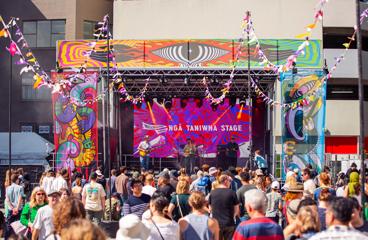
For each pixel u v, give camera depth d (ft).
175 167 86.99
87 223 11.59
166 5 90.99
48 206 26.05
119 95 86.22
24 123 97.14
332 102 95.45
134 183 29.78
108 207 44.42
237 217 32.89
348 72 95.91
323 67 71.97
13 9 98.94
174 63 72.08
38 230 25.72
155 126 87.10
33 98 97.19
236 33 90.43
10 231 26.27
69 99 70.85
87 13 99.04
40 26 98.22
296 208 21.81
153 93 86.99
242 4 90.79
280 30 90.38
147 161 81.66
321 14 42.06
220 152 86.48
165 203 22.22
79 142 70.69
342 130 95.20
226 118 87.04
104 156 66.59
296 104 71.97
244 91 84.89
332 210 15.67
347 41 100.78
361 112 28.25
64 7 97.76
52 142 96.43
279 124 82.02
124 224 18.35
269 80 78.89
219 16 90.74
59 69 70.64
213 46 72.43
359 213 19.21
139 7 91.04
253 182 40.37
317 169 71.92
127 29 90.94
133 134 88.17
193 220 22.35
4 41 97.25
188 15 90.89
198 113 87.10
